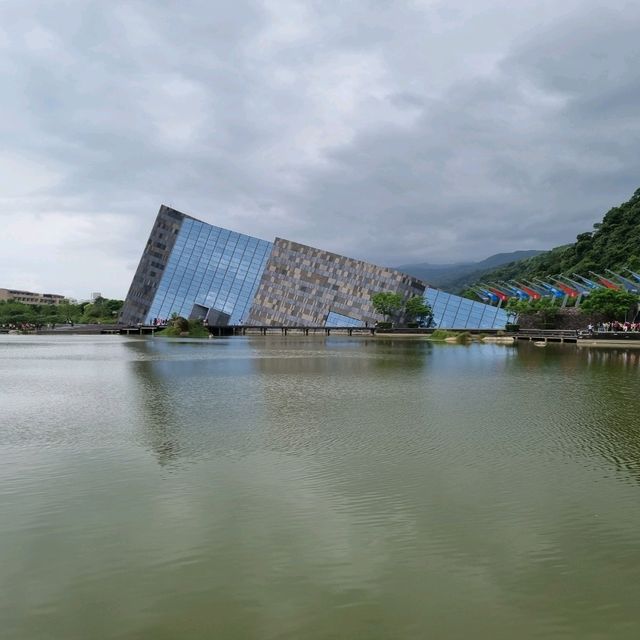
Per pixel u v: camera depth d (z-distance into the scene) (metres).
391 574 10.05
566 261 194.75
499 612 8.90
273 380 37.06
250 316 145.62
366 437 20.12
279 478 15.32
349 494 14.07
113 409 25.78
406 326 145.25
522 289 150.12
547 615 8.84
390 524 12.20
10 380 36.78
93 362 50.59
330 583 9.75
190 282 145.50
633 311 113.69
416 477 15.45
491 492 14.27
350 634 8.32
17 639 8.27
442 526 12.12
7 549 11.08
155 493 14.14
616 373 42.28
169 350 69.19
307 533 11.73
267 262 149.00
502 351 70.44
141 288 144.88
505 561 10.55
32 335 124.56
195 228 147.50
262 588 9.59
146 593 9.45
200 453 17.91
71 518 12.56
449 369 45.34
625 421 23.11
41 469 16.20
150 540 11.42
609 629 8.49
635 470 16.19
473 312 144.00
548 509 13.12
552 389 32.84
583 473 15.88
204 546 11.14
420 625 8.54
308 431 21.06
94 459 17.22
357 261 149.88
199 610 8.95
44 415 24.30
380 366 47.75
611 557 10.73
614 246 175.50
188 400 28.44
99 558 10.68
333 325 148.12
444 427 21.81
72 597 9.36
